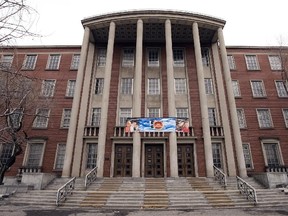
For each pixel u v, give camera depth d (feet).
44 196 41.75
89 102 72.59
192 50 81.25
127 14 73.00
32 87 54.13
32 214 31.81
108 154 64.80
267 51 87.66
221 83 74.84
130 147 65.98
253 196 39.75
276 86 81.92
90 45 80.69
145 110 70.85
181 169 64.13
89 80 75.00
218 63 78.07
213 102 73.26
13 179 62.08
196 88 74.49
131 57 80.64
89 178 50.83
